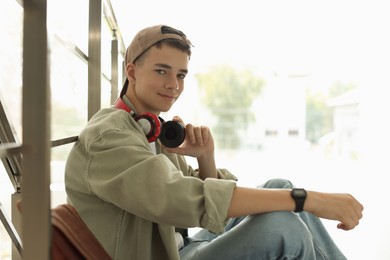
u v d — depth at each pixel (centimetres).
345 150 1055
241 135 1548
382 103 418
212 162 128
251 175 564
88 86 155
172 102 113
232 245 93
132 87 113
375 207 314
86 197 94
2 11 115
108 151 90
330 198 90
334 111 1266
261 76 1592
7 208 118
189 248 116
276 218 88
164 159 88
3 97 99
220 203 84
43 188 63
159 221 85
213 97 1636
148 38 109
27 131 62
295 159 947
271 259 89
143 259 95
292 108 1135
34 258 64
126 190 84
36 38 61
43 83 62
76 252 76
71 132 171
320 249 104
